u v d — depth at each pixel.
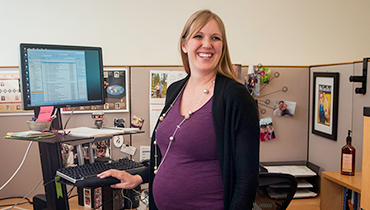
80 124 1.77
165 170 0.95
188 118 0.91
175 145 0.92
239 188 0.80
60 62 1.35
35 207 1.53
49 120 1.30
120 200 1.62
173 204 0.92
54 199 1.31
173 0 2.15
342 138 1.61
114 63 2.13
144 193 1.67
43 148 1.29
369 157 0.89
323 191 1.49
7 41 2.01
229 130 0.84
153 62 2.16
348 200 1.45
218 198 0.87
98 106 1.79
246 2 2.21
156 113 1.84
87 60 1.43
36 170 1.78
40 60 1.29
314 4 2.26
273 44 2.25
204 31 0.92
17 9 2.01
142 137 1.84
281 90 1.92
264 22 2.23
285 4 2.24
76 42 2.08
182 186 0.90
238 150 0.82
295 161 1.94
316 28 2.27
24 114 1.74
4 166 1.76
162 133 0.97
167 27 2.16
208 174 0.88
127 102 1.82
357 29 2.30
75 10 2.07
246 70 1.89
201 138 0.87
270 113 1.92
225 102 0.86
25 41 2.03
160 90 1.84
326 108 1.73
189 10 2.17
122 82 1.81
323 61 2.29
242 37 2.22
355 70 1.50
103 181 1.10
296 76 1.92
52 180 1.21
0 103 1.72
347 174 1.44
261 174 1.18
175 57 2.17
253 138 0.82
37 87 1.29
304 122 1.95
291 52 2.26
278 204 1.20
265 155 1.93
